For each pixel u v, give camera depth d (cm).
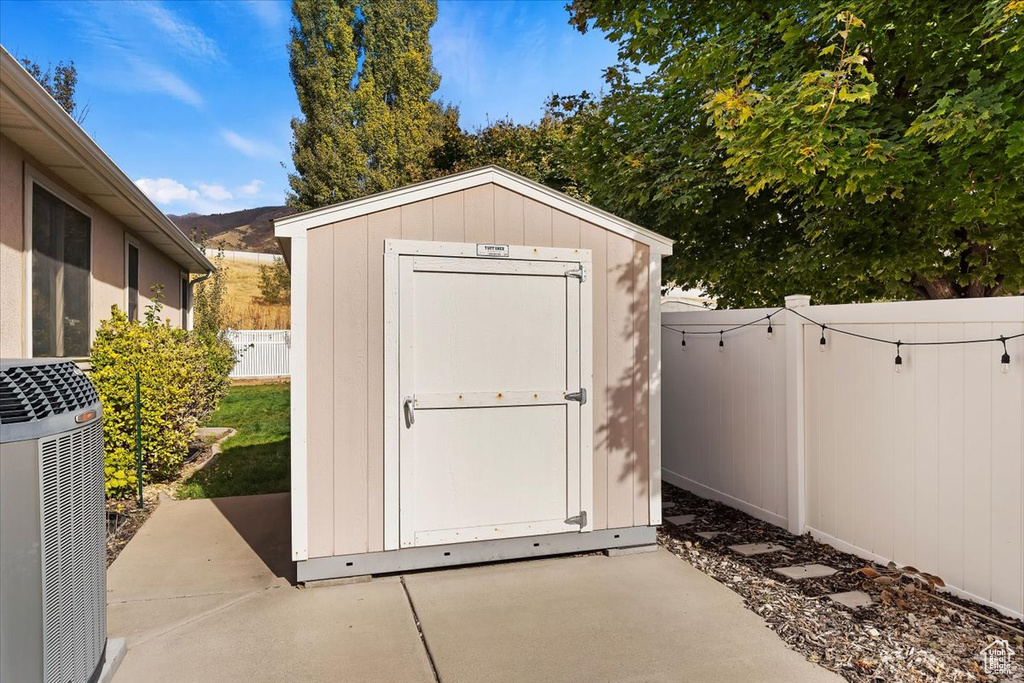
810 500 457
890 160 466
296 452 372
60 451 203
